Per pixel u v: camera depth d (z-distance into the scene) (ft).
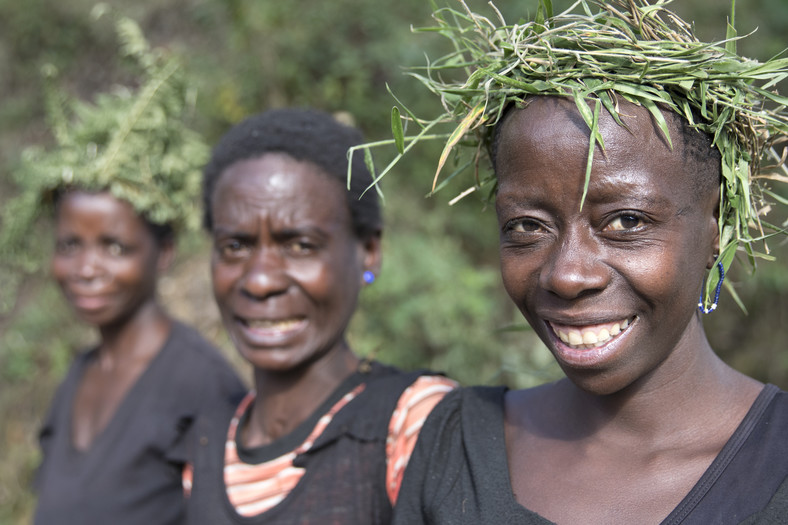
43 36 19.04
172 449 7.04
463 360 13.66
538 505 4.62
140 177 9.08
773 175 4.78
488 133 5.15
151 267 9.38
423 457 5.31
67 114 11.59
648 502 4.36
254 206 6.30
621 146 4.16
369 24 16.78
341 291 6.53
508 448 5.01
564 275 4.25
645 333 4.35
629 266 4.22
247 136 6.53
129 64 9.80
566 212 4.29
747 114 4.42
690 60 4.40
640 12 4.63
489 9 14.79
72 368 9.70
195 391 8.83
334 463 6.03
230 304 6.52
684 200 4.25
